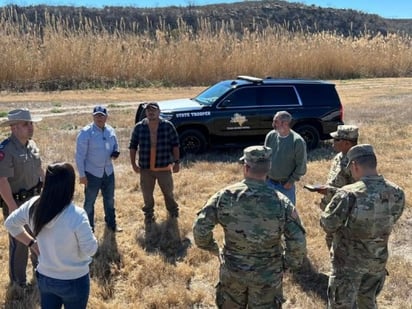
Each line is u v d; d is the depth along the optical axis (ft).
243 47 89.92
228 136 38.04
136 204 26.23
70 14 184.55
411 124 49.11
